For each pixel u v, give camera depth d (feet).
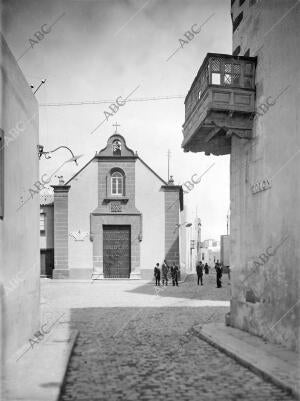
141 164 123.03
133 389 24.16
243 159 42.27
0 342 27.89
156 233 121.70
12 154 32.71
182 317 52.70
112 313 56.70
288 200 32.60
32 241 39.99
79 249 121.08
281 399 22.22
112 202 121.90
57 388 23.40
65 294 83.51
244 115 39.81
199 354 32.68
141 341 38.19
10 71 32.17
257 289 38.04
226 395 22.91
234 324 42.96
